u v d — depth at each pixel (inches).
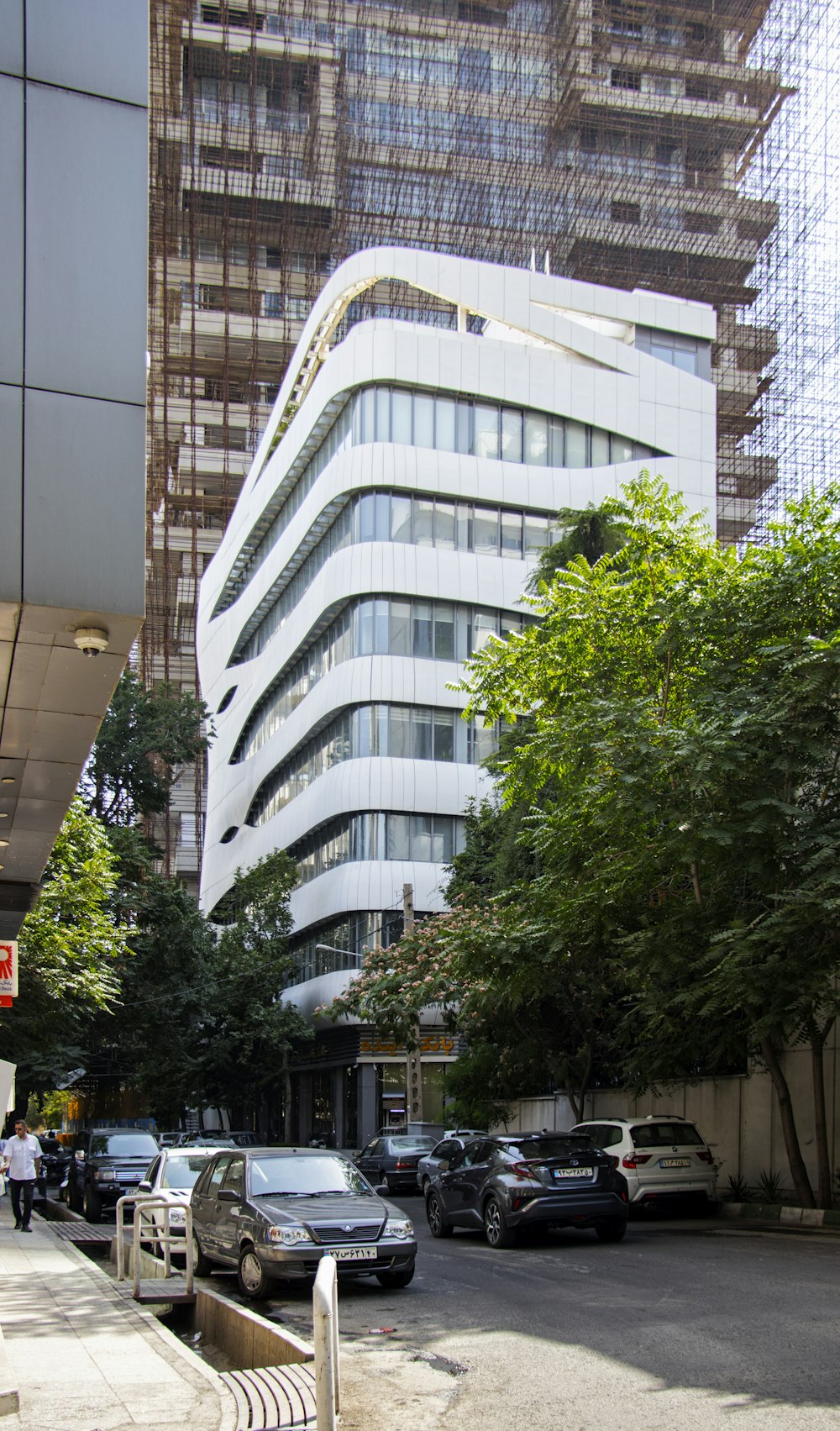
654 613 770.8
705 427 2106.3
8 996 634.2
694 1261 537.3
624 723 705.0
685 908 735.7
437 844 1850.4
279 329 3472.0
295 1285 477.7
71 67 335.6
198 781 3656.5
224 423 3344.0
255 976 1968.5
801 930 636.1
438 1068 1856.5
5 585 303.9
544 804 1051.3
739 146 3484.3
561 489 1975.9
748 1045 774.5
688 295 3472.0
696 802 680.4
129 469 321.4
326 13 3597.4
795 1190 817.5
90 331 324.2
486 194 3383.4
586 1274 513.0
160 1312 498.6
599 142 3481.8
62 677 354.9
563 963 889.5
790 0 3102.9
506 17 3651.6
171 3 3280.0
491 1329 396.2
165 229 3452.3
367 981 1218.0
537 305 2059.5
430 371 1924.2
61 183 328.8
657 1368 327.3
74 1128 3137.3
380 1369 344.8
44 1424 267.4
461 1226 709.3
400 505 1905.8
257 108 3565.5
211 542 3481.8
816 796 706.2
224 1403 287.9
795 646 670.5
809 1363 323.9
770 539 808.3
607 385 2044.8
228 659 2807.6
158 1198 478.0
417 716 1867.6
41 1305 447.2
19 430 312.7
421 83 3457.2
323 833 2028.8
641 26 3570.4
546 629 860.6
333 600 1923.0
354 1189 522.3
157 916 1542.8
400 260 2005.4
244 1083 2004.2
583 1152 644.7
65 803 481.1
